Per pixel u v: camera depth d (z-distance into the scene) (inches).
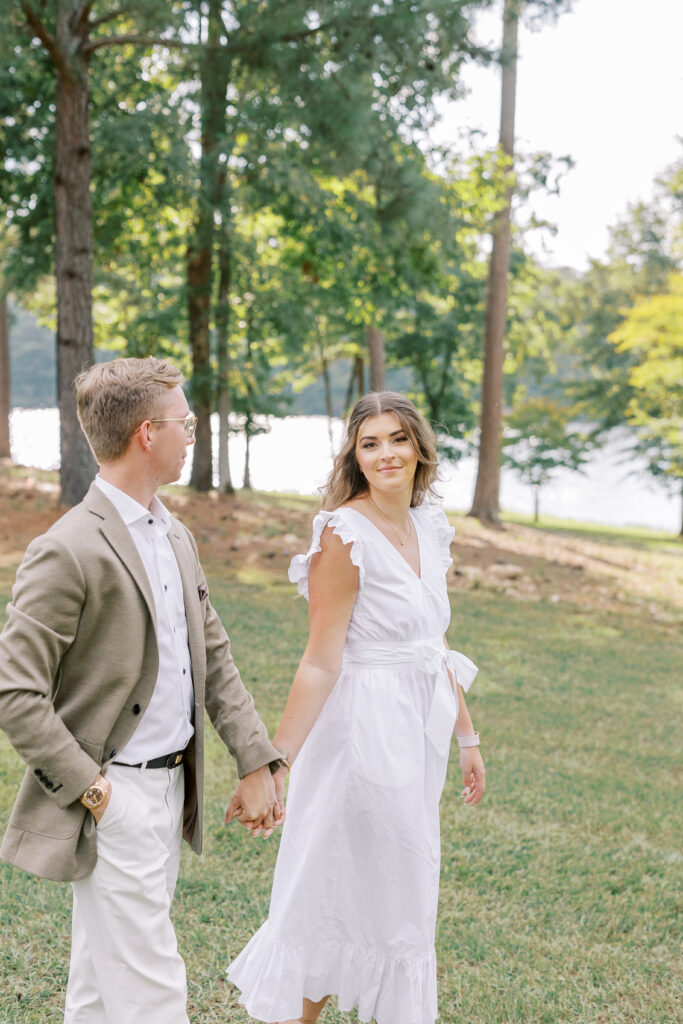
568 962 127.7
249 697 93.9
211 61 438.3
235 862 148.6
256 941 97.8
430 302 965.8
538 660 328.8
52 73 453.1
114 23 488.7
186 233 612.1
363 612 95.0
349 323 818.2
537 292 1195.9
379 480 97.3
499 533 706.2
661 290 1237.1
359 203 495.8
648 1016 116.4
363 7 404.5
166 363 84.3
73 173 442.3
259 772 89.5
